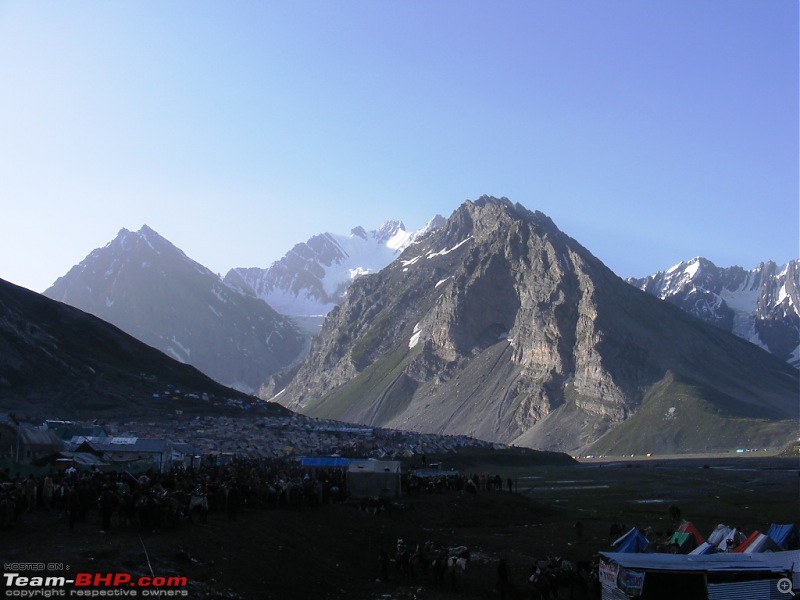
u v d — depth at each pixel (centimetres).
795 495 14888
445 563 6894
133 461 12212
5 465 9031
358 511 10175
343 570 7138
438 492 13250
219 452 17875
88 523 6525
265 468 14062
